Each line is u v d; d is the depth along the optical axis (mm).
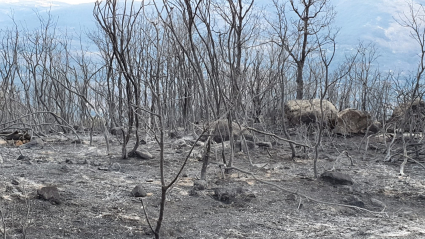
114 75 8383
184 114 11438
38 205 4828
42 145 9094
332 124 12406
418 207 5562
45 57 12039
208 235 4355
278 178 6852
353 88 15406
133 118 8305
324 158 8672
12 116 10633
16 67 11570
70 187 5758
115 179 6418
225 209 5223
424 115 10453
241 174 7023
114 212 4867
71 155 8312
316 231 4547
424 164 8141
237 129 9164
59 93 12492
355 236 4402
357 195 6027
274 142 10648
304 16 11820
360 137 11945
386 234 4457
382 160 8609
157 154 8648
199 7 5770
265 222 4789
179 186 6129
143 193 5586
